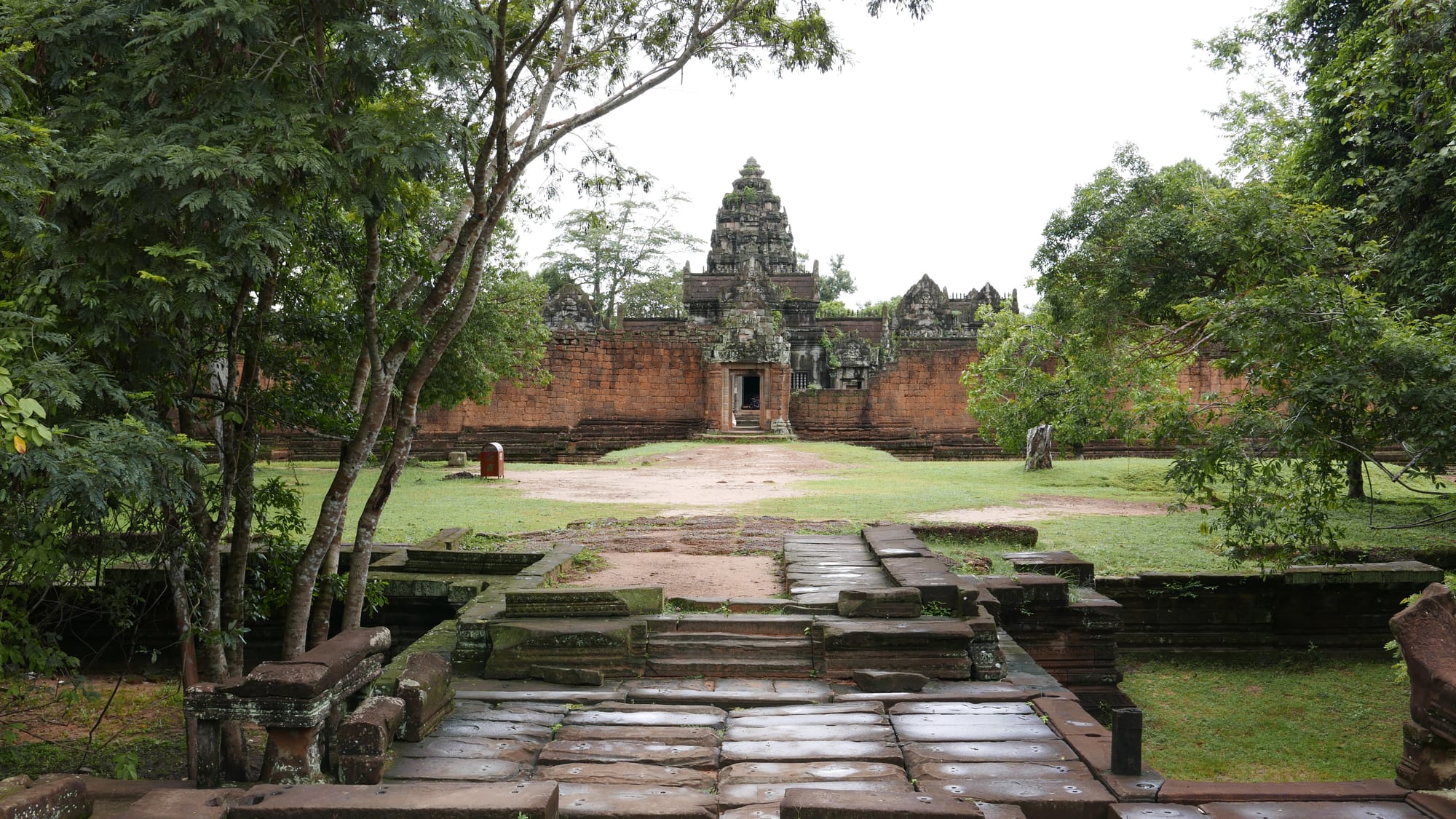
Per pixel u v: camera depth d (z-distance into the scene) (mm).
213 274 5586
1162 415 10977
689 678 7305
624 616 7809
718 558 11711
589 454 35562
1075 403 22203
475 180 6980
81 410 6145
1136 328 20094
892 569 9352
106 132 5555
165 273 5570
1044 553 11508
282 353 8438
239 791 4617
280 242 5660
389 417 21812
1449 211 11883
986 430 26594
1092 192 20156
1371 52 13375
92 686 10047
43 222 5145
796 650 7539
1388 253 12742
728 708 6621
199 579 7668
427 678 6129
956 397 41594
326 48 6309
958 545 13133
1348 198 15383
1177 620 11438
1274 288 9984
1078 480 22219
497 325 25297
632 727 6062
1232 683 10664
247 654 10773
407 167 6043
